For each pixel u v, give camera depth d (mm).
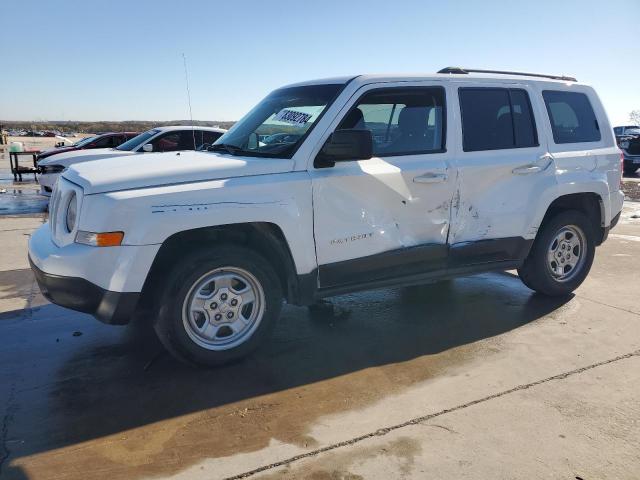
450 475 2709
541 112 5078
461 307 5238
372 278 4309
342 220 4070
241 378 3758
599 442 2992
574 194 5270
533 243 5164
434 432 3086
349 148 3811
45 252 3734
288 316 4992
